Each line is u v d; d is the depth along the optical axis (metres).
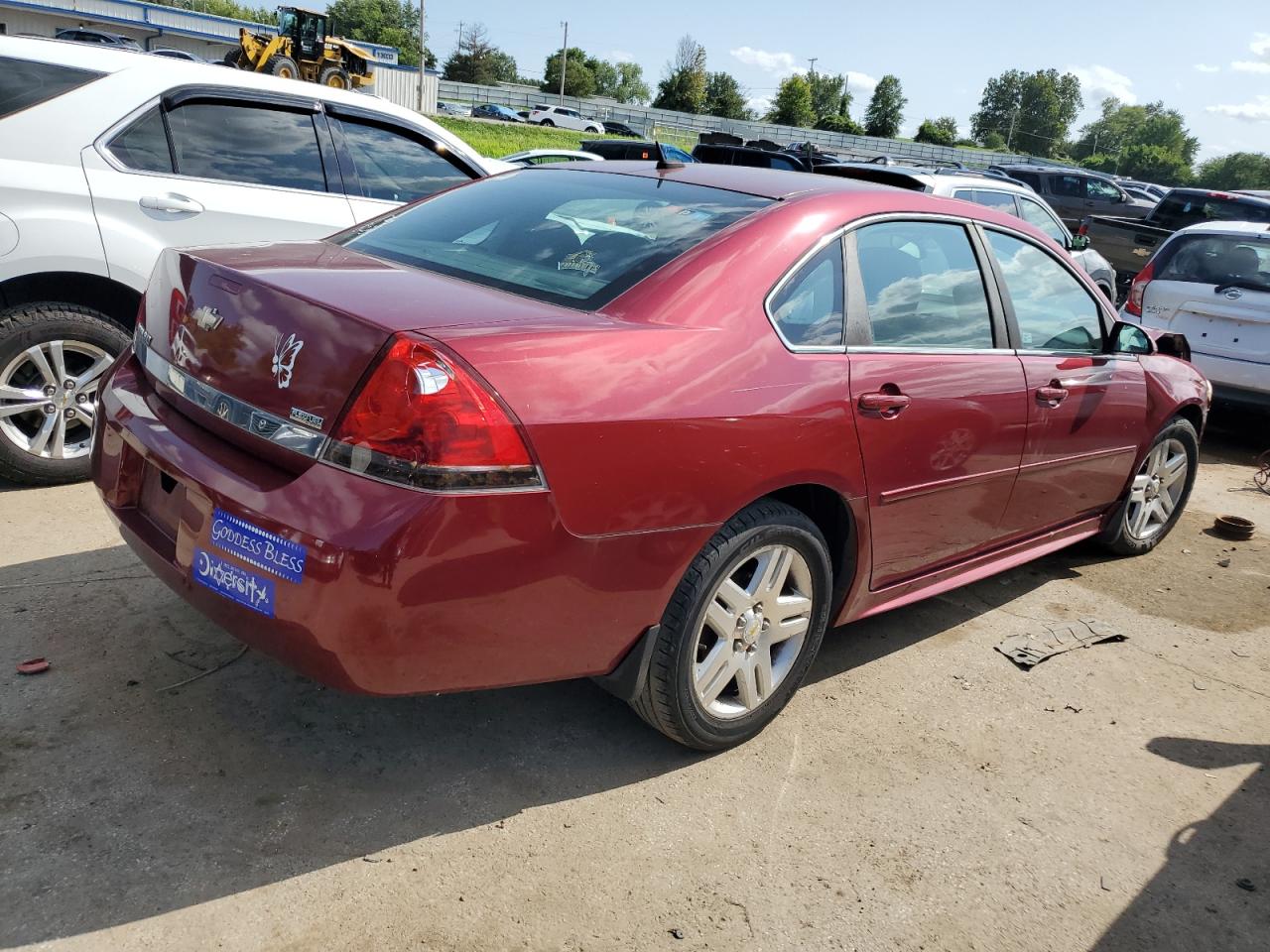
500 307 2.42
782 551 2.80
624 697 2.66
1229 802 2.95
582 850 2.45
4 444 4.07
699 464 2.46
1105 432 4.11
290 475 2.20
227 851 2.30
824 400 2.76
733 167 3.46
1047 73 163.75
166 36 48.75
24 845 2.23
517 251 2.88
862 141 77.81
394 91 52.00
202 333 2.48
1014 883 2.52
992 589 4.39
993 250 3.61
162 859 2.25
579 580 2.32
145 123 4.37
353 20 119.56
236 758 2.62
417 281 2.59
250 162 4.70
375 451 2.08
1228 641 4.07
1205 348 7.17
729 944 2.21
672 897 2.33
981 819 2.75
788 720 3.13
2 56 4.12
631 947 2.17
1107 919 2.43
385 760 2.71
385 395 2.07
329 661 2.13
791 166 15.20
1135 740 3.24
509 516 2.15
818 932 2.28
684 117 74.81
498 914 2.22
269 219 4.68
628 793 2.69
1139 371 4.30
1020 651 3.76
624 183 3.26
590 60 134.75
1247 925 2.46
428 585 2.09
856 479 2.91
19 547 3.63
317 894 2.21
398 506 2.05
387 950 2.08
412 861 2.35
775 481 2.66
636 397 2.35
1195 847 2.73
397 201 5.20
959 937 2.32
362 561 2.04
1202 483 6.52
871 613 3.32
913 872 2.51
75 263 4.13
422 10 52.47
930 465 3.17
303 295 2.28
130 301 4.48
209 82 4.60
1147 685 3.63
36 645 3.01
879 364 2.97
